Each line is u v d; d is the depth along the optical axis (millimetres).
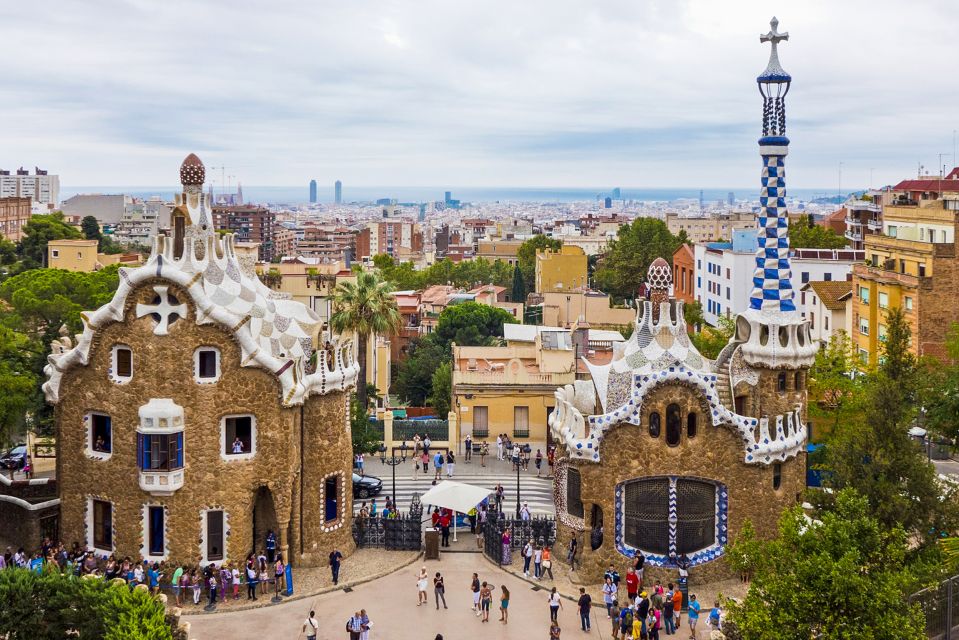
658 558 51844
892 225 119375
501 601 47938
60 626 39000
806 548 36250
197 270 51281
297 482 53250
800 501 53656
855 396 63344
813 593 34250
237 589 50125
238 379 50688
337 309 83750
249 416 51344
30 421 76500
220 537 51281
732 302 140625
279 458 51594
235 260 54281
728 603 37250
